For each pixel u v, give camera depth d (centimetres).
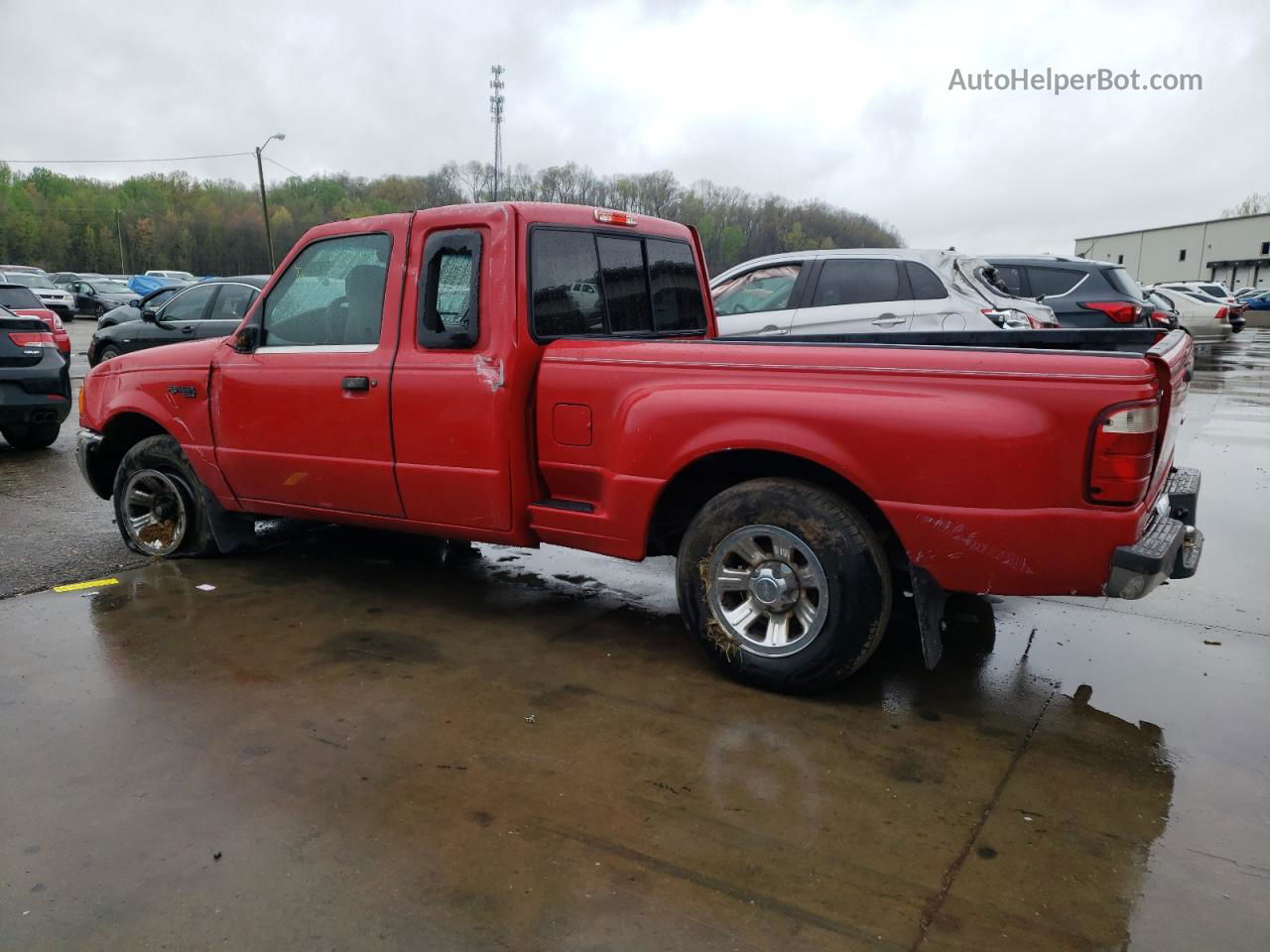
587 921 218
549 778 282
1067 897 228
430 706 332
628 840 250
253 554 527
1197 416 1086
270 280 448
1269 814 268
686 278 481
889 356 312
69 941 210
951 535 305
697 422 337
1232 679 366
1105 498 287
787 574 335
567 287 398
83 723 316
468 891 228
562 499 386
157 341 1158
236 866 237
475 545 556
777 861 242
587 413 365
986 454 296
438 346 390
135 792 272
